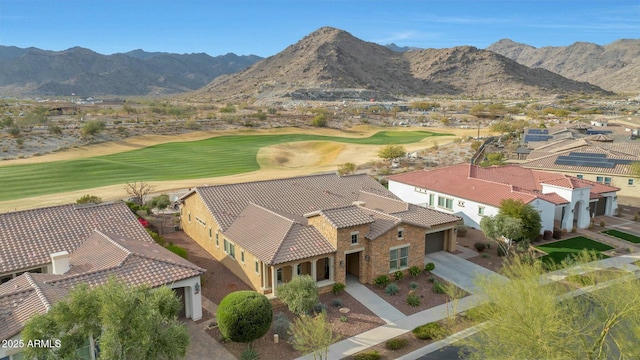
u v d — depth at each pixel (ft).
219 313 71.56
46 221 101.40
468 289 95.45
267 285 91.50
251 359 69.15
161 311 60.23
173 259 87.81
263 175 244.01
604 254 115.75
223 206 116.47
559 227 137.39
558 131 300.40
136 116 486.38
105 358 45.14
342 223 94.07
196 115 514.27
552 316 52.80
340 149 332.80
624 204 166.61
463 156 279.28
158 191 201.26
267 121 459.73
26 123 362.94
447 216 116.26
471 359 58.29
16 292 67.31
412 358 70.79
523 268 68.33
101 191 201.87
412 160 274.57
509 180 157.99
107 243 91.50
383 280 96.94
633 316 54.85
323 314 68.59
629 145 209.67
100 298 47.29
